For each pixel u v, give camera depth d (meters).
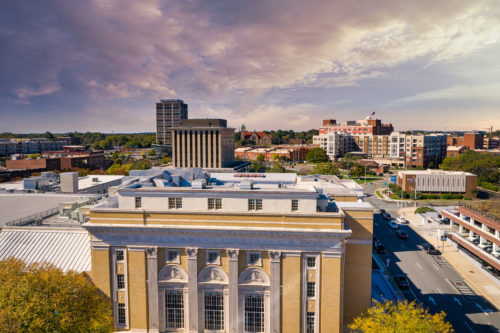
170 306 38.41
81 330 33.12
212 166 154.12
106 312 36.00
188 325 37.81
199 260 37.19
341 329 37.31
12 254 43.50
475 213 66.19
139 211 37.28
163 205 39.28
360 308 40.28
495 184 140.88
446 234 78.88
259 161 198.00
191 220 36.97
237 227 36.09
